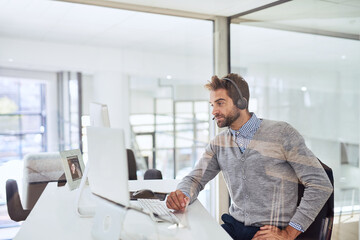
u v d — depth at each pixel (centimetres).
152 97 328
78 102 309
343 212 240
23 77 294
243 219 175
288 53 267
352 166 258
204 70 322
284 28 266
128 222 139
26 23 287
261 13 283
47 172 284
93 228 130
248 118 185
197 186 180
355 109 246
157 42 321
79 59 307
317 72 251
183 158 339
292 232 160
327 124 261
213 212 299
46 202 170
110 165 124
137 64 325
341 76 238
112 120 324
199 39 321
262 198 173
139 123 330
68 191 190
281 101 279
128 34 314
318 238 159
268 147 176
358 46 220
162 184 205
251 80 294
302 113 272
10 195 246
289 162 173
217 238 126
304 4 249
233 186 182
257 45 289
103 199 131
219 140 190
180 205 159
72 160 194
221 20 313
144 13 302
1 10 277
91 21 301
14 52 290
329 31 236
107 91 316
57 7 285
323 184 161
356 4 215
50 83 302
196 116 323
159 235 128
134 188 195
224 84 203
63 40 300
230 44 313
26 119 294
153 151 331
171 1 280
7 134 288
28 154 290
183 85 327
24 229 136
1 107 288
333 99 254
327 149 269
